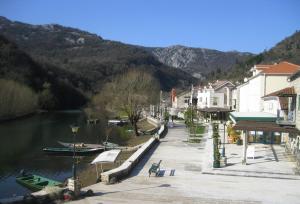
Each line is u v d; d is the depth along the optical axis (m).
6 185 31.64
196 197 18.81
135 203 17.42
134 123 60.69
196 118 73.44
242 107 58.41
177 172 24.70
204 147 36.62
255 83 46.94
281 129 27.02
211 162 27.50
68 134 67.25
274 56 145.62
